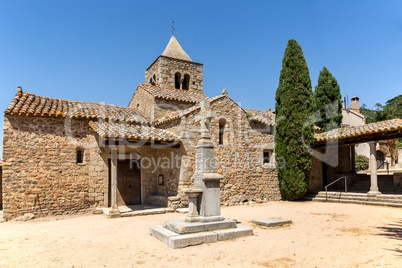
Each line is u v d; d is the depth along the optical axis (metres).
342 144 15.98
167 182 13.86
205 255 6.14
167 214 11.77
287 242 7.08
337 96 24.73
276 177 16.28
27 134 11.54
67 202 12.02
